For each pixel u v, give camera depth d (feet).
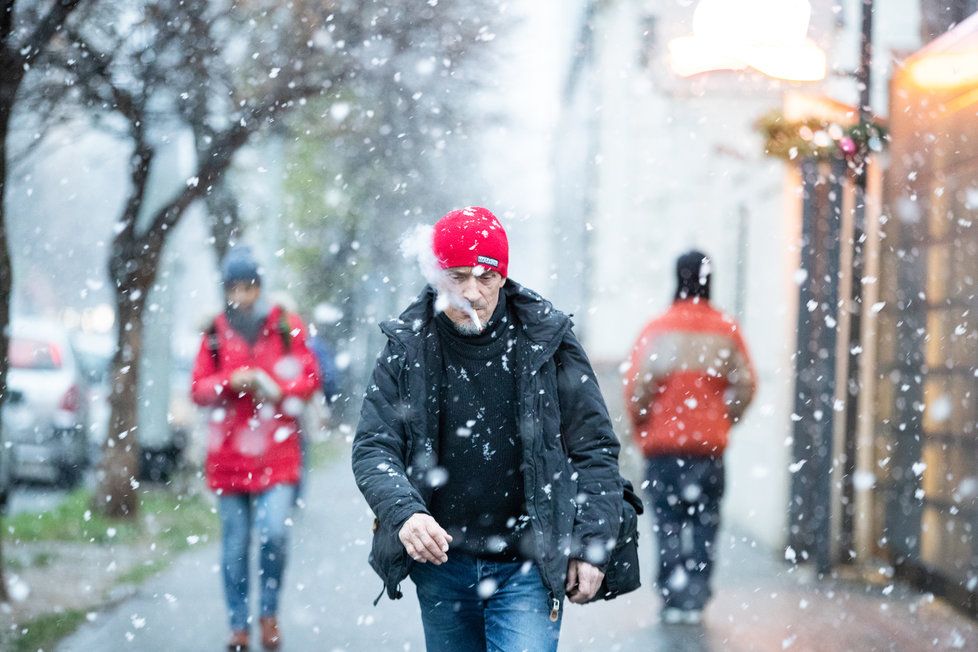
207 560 62.44
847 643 44.45
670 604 47.88
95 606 49.32
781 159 59.47
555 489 24.18
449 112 99.14
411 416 24.17
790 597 53.31
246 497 43.55
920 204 55.21
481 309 23.97
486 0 76.33
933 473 52.90
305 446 74.59
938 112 52.49
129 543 66.44
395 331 24.56
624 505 25.08
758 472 38.73
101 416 101.45
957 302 50.31
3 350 48.06
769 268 76.64
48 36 45.52
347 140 109.40
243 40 67.82
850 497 60.03
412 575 25.59
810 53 47.83
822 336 59.62
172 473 97.04
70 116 60.59
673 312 50.29
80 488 91.61
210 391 42.83
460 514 24.73
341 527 76.43
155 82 62.34
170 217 72.95
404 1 72.02
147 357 97.60
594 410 24.82
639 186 125.49
